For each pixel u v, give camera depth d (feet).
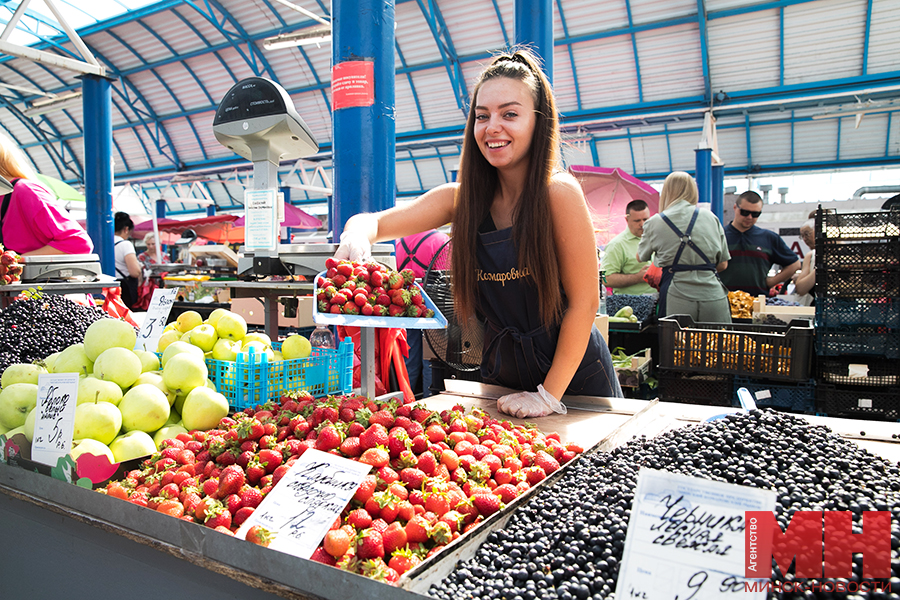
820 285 11.56
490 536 3.80
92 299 11.21
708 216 14.23
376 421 4.88
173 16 51.13
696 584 2.74
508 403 6.59
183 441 5.21
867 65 39.96
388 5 11.04
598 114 46.73
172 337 7.01
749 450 4.39
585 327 6.62
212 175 72.59
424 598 2.81
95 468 4.54
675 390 12.78
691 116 45.57
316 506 3.72
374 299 6.29
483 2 44.09
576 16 42.73
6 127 72.54
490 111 6.20
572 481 4.46
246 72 55.57
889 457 5.02
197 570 3.70
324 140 57.93
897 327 11.00
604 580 3.28
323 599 3.14
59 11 21.88
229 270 25.94
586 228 6.44
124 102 63.41
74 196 32.07
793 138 49.73
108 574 4.18
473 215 6.96
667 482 2.96
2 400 5.82
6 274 10.21
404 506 3.83
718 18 40.19
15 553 4.90
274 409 5.63
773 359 11.76
